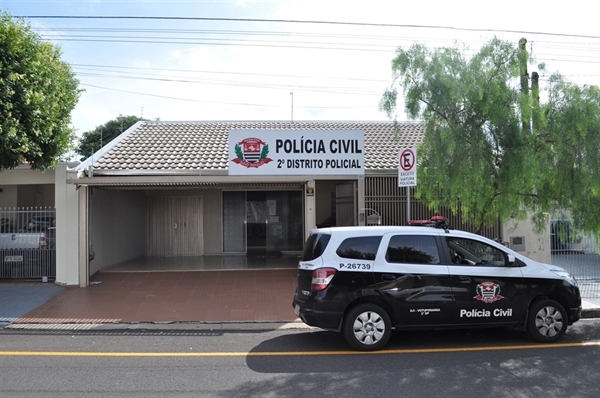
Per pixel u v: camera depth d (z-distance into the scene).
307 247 7.96
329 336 8.48
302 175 12.20
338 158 12.27
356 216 14.00
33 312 10.02
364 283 7.39
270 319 9.56
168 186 14.73
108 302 10.85
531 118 9.51
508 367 6.66
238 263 15.91
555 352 7.34
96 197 13.89
